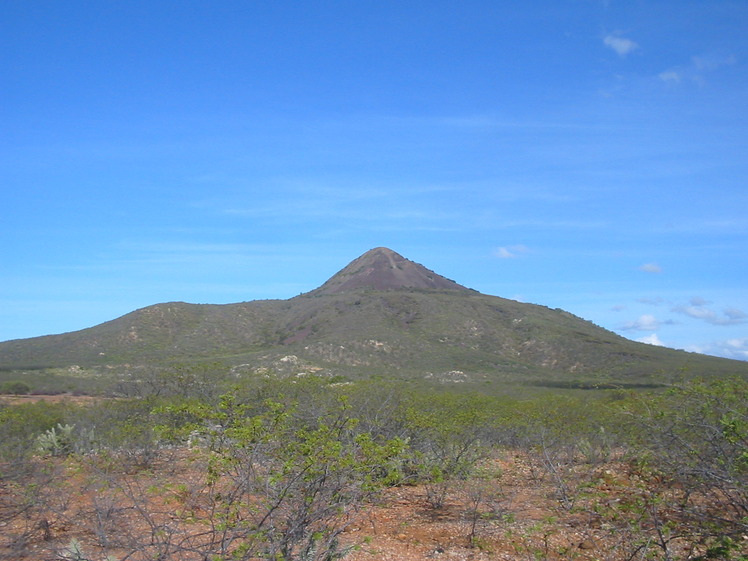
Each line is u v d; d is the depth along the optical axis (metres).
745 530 5.84
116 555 6.11
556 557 6.88
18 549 6.48
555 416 12.83
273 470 5.43
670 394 8.36
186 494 6.46
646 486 8.50
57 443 12.72
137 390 17.77
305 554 5.39
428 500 9.44
